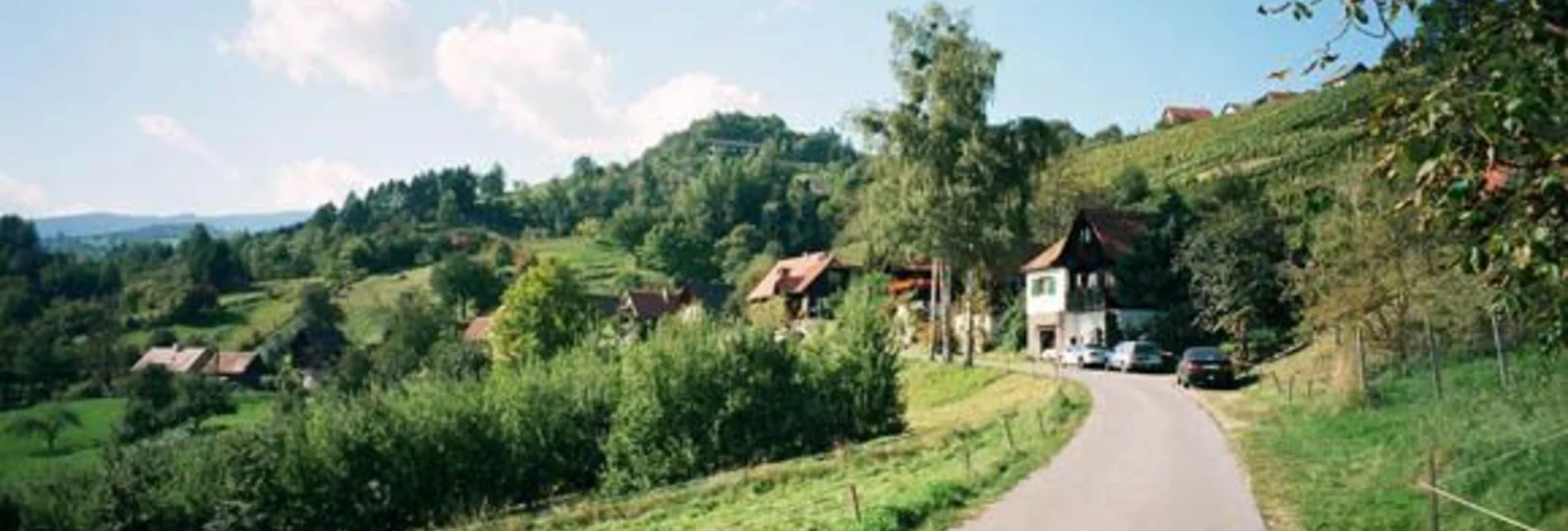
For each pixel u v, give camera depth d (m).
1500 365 23.81
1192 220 64.38
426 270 182.62
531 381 38.62
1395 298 28.72
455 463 35.78
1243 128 110.12
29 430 78.75
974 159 54.38
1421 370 29.23
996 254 56.84
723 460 38.16
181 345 128.38
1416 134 7.04
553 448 37.62
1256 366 47.59
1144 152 118.25
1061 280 69.75
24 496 32.28
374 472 34.44
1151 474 21.83
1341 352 31.22
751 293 117.69
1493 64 6.65
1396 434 21.39
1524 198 6.96
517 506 36.28
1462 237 7.87
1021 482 21.38
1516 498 14.27
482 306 149.88
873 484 26.31
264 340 135.25
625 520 28.88
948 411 49.31
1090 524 16.94
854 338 42.53
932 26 56.31
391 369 97.75
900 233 55.72
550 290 87.81
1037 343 72.38
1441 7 7.09
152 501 32.16
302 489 33.34
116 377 107.12
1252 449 24.61
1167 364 54.91
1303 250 48.81
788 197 193.12
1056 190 92.12
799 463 34.59
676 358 38.53
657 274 164.75
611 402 38.78
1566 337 7.74
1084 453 25.23
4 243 181.50
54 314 137.50
